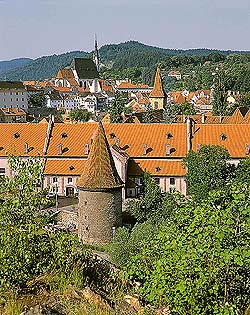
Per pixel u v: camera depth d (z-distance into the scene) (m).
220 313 16.81
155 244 20.25
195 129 95.25
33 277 21.30
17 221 21.95
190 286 17.00
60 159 96.12
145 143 94.31
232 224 17.77
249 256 16.66
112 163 71.00
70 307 17.73
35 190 23.38
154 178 90.19
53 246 22.00
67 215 77.38
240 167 76.69
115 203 70.00
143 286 19.86
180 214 20.00
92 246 67.94
